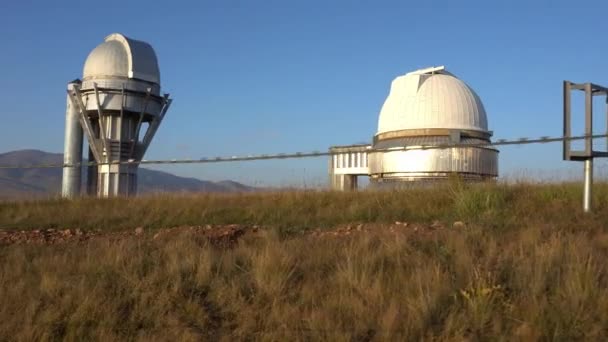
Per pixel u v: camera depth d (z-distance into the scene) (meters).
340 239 8.61
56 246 9.33
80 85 38.38
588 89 9.47
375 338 4.81
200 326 5.37
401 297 5.61
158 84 39.44
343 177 40.34
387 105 36.66
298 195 14.46
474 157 32.94
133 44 38.44
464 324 4.93
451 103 33.69
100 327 5.31
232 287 6.21
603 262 6.37
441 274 6.00
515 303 5.27
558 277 5.71
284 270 6.61
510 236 8.23
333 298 5.68
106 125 38.03
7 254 8.71
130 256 7.55
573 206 10.75
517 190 12.43
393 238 8.00
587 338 4.62
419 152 33.03
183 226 12.05
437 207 12.05
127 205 14.98
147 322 5.50
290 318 5.28
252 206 13.79
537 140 6.54
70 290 6.27
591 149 9.66
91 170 40.34
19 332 5.25
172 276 6.66
